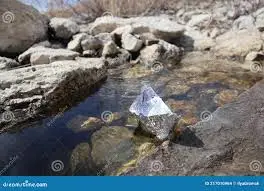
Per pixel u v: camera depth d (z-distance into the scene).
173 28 6.05
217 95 3.98
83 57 5.08
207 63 5.19
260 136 2.90
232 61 5.25
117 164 2.74
